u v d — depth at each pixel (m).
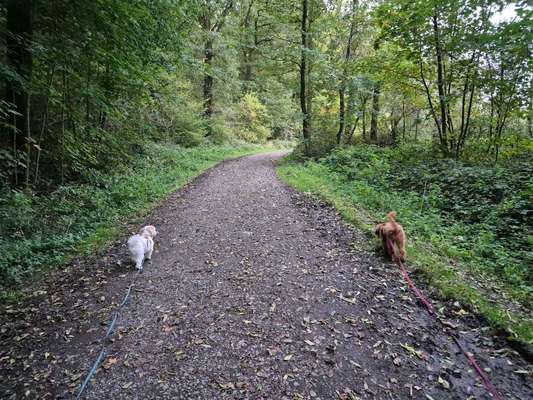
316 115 19.45
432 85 13.74
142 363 3.48
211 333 3.93
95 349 3.73
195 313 4.36
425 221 7.56
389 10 11.77
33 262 5.82
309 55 17.25
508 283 5.21
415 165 11.85
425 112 19.42
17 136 8.34
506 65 10.03
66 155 10.27
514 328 3.78
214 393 3.06
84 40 8.73
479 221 7.70
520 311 4.33
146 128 16.11
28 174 8.42
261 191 11.07
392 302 4.46
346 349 3.62
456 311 4.21
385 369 3.35
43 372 3.41
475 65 10.85
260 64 21.89
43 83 8.48
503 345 3.63
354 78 15.71
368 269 5.34
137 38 9.69
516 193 7.75
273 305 4.47
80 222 7.76
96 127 11.35
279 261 5.79
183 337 3.88
